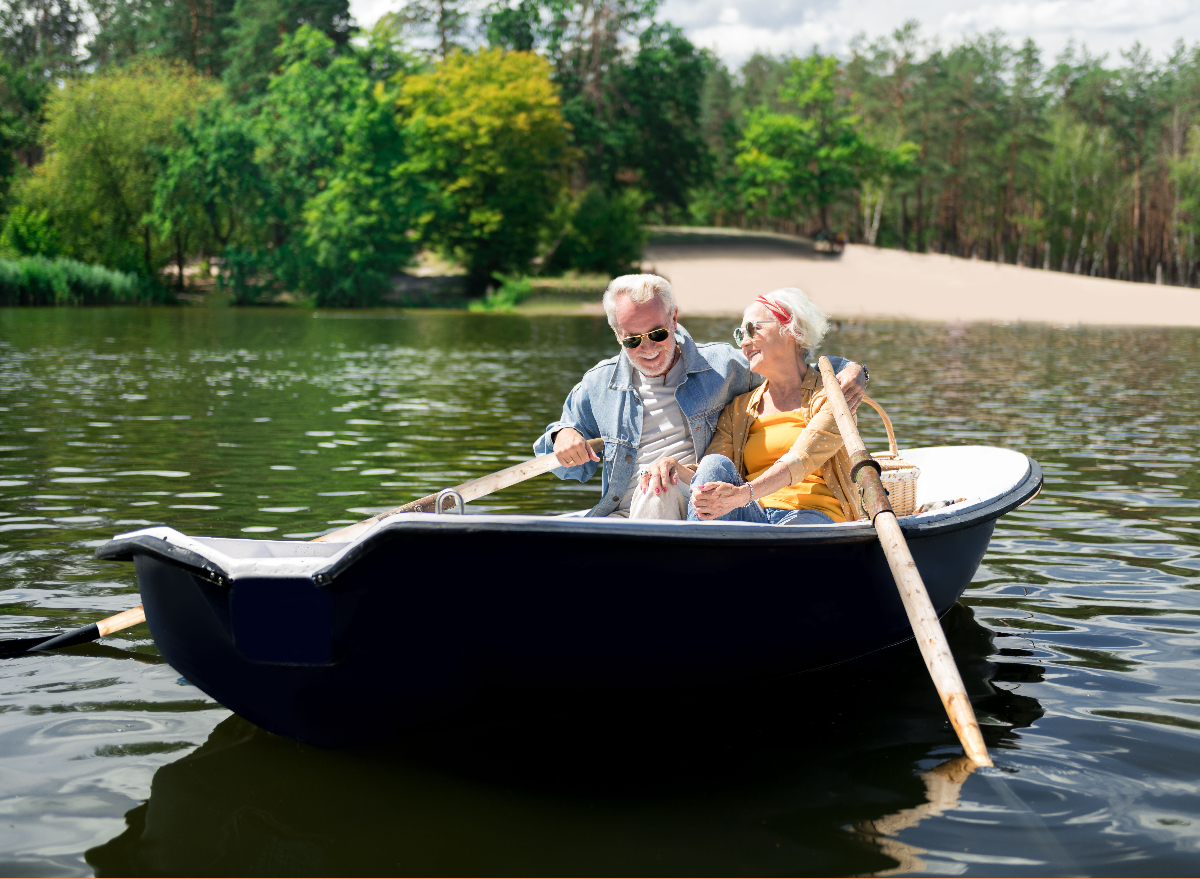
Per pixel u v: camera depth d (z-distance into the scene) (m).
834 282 47.41
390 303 44.88
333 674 2.42
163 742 2.69
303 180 44.50
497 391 12.25
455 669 2.53
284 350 19.19
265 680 2.47
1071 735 2.70
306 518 5.23
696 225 81.31
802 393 3.40
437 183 46.62
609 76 57.75
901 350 20.69
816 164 62.75
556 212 49.75
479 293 47.53
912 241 78.75
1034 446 8.08
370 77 48.19
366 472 6.66
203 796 2.38
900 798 2.35
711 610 2.71
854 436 3.02
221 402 10.80
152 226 45.34
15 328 25.08
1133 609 3.85
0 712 2.88
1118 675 3.16
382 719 2.57
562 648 2.59
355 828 2.21
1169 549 4.74
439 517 2.31
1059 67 70.81
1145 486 6.34
